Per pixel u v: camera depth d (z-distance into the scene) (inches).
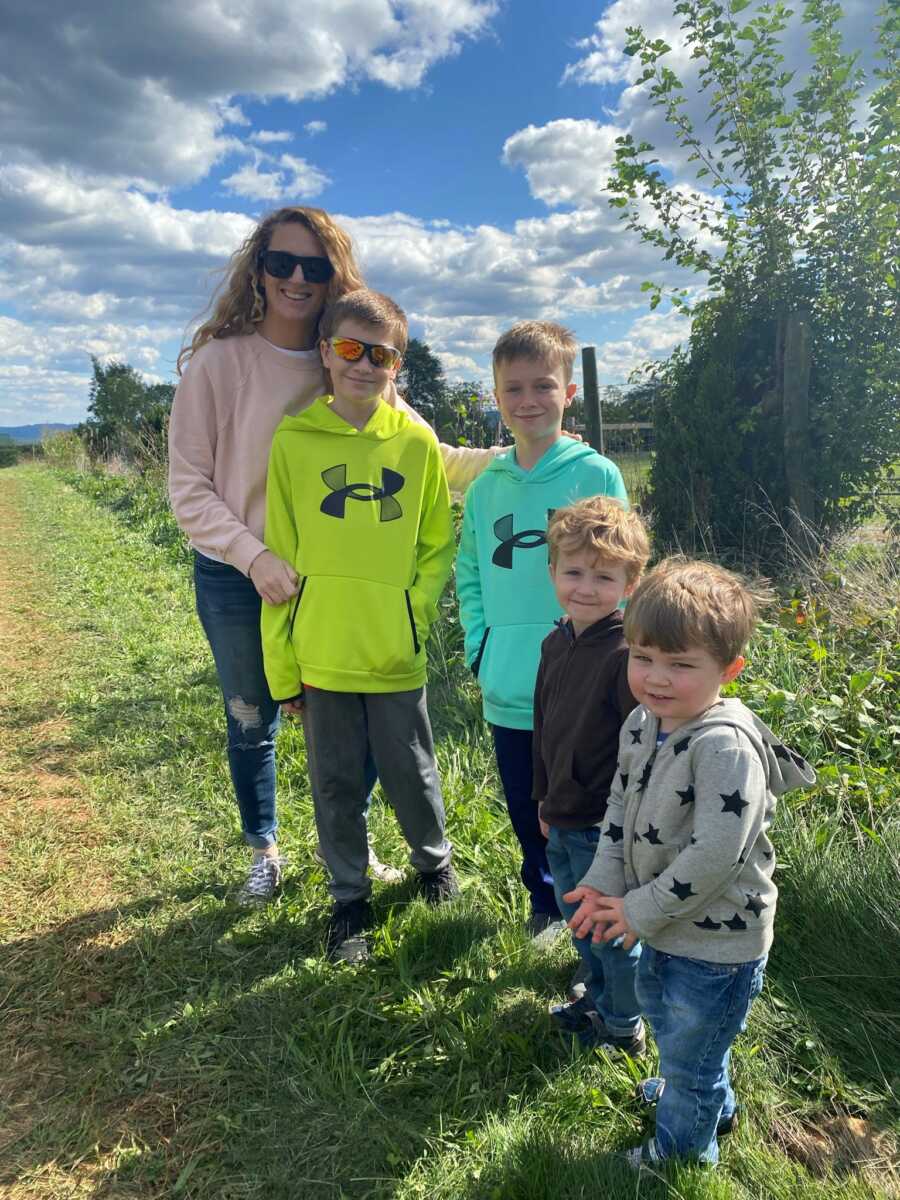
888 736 135.7
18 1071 85.0
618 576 78.2
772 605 189.2
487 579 100.6
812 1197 66.4
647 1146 70.4
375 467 100.0
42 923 110.6
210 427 103.6
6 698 199.9
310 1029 88.8
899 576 191.9
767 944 65.4
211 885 120.0
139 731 177.0
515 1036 85.4
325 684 97.5
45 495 681.6
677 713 63.9
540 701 85.2
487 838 125.6
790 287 257.0
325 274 100.8
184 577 333.4
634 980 79.0
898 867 96.0
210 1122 78.4
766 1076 79.2
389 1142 75.1
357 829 103.9
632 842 68.4
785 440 251.3
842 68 241.8
